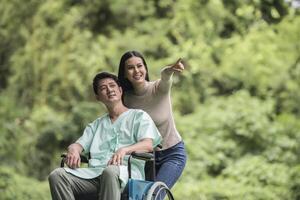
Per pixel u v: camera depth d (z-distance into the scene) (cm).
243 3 2695
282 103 2506
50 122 2483
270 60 2541
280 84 2512
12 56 2606
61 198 955
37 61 2578
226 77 2608
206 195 2038
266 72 2528
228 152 2273
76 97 2580
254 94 2570
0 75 2731
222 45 2617
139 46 2611
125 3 2705
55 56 2578
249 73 2550
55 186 955
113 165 932
